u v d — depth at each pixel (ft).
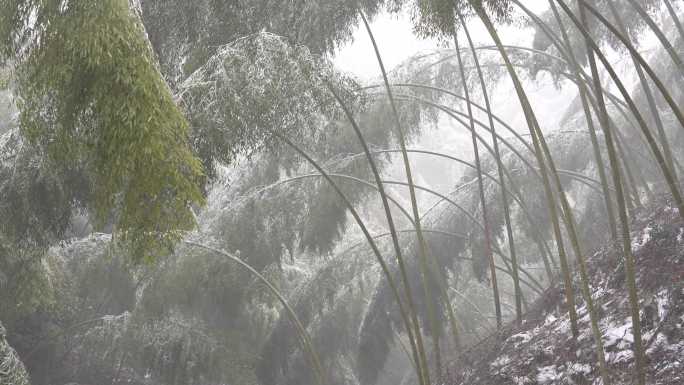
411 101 39.40
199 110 21.81
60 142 17.74
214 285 39.45
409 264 43.96
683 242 24.13
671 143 43.57
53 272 36.78
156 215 17.03
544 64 38.93
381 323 44.57
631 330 22.40
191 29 25.79
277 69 22.50
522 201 39.14
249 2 26.23
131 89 15.97
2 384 20.54
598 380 21.80
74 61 16.26
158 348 39.55
